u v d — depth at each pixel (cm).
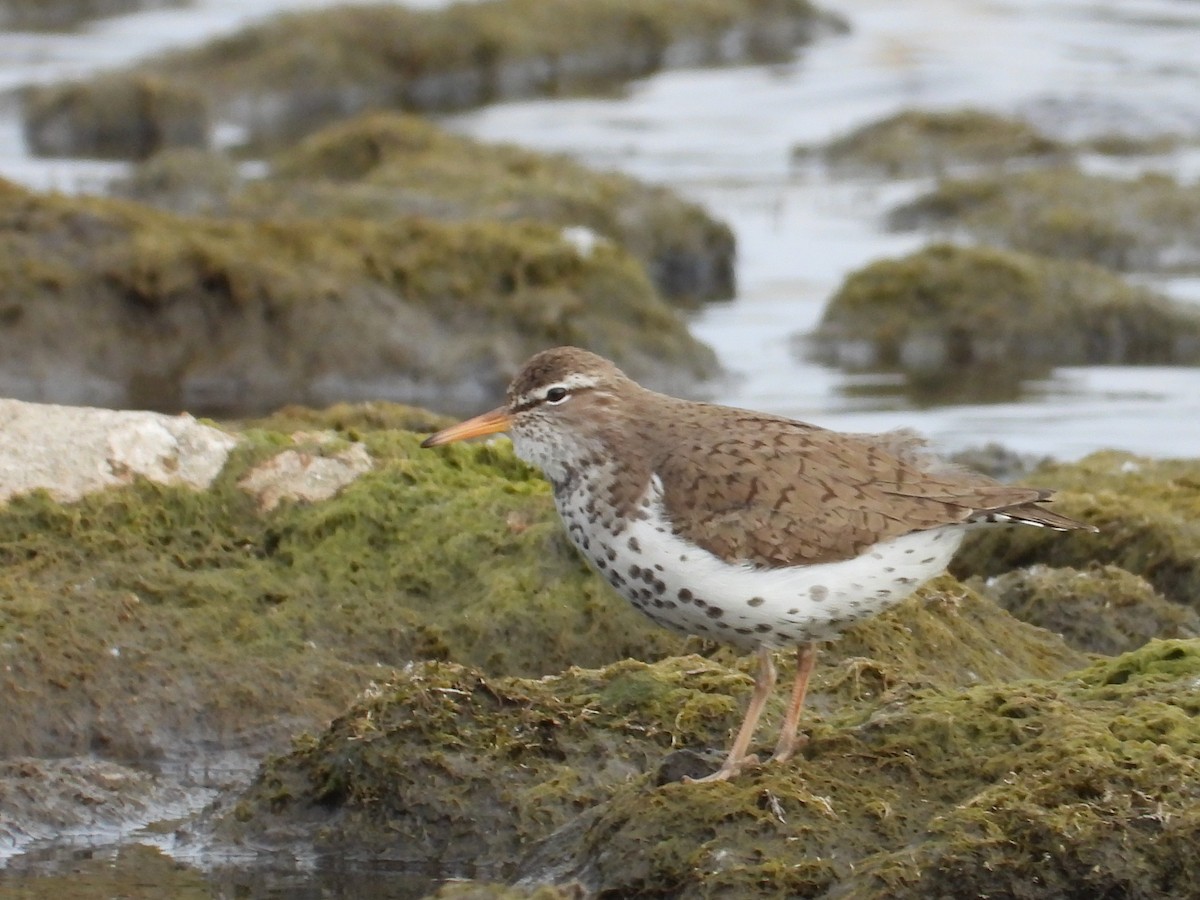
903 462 1052
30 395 2148
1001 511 1026
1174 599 1511
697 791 977
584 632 1295
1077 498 1594
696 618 1034
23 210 2266
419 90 3897
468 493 1386
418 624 1299
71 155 3388
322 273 2266
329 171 3080
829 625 1023
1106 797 928
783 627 1019
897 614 1269
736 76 4022
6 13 4331
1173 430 2058
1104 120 3581
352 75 3838
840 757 1003
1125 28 4262
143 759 1211
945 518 1017
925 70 3962
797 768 991
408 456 1437
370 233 2347
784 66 4097
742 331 2514
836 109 3728
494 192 2786
